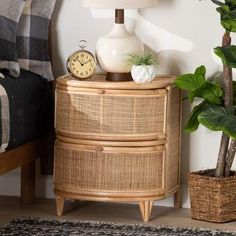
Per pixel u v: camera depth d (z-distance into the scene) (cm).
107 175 398
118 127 395
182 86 402
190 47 427
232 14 388
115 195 398
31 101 409
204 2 423
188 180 409
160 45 430
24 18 426
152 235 379
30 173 434
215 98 403
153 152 398
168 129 403
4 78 395
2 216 410
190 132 418
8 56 406
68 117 401
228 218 405
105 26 435
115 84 393
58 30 439
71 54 411
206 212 405
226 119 387
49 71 431
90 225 394
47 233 379
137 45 407
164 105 399
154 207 432
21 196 436
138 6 400
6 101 381
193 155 431
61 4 438
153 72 397
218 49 388
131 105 394
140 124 395
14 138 389
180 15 426
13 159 395
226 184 401
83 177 401
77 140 400
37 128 418
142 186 399
